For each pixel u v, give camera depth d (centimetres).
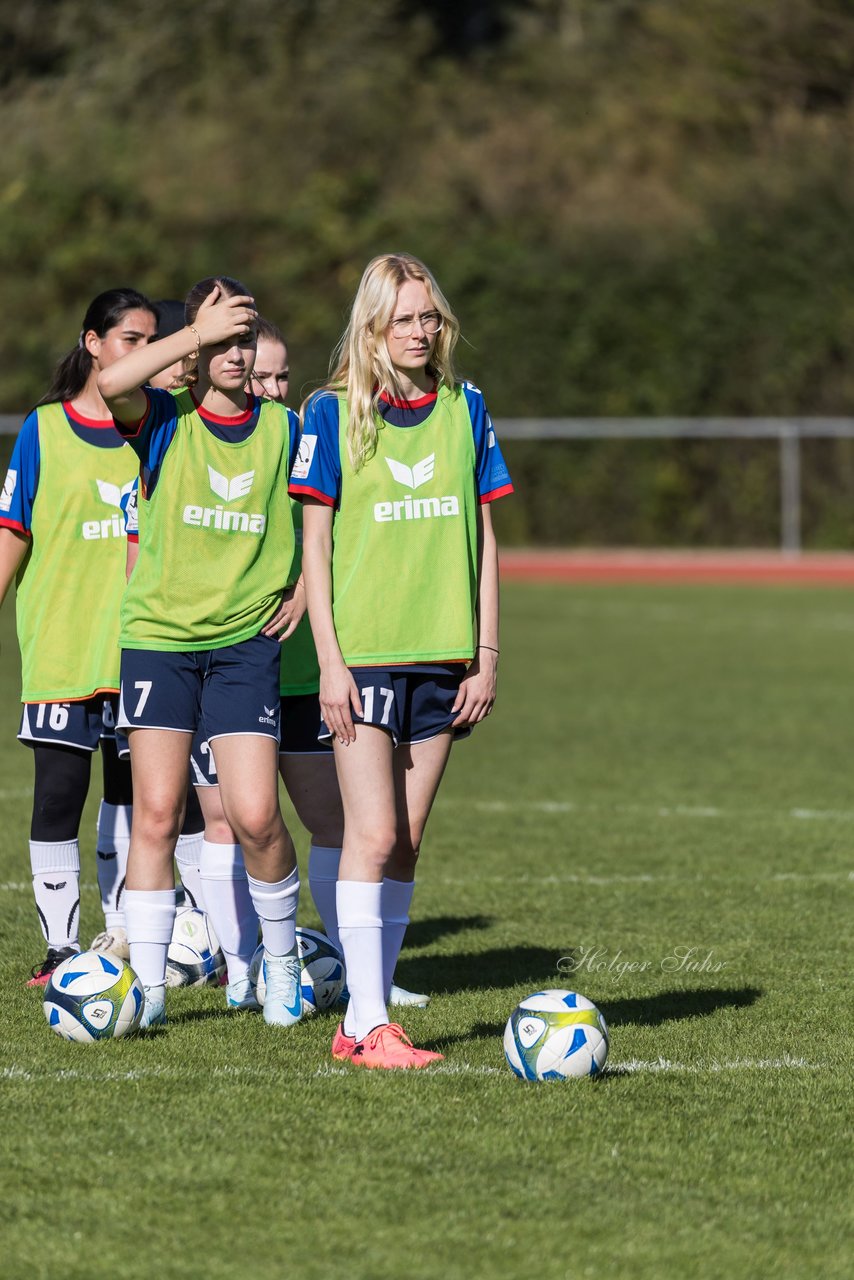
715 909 2550
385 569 1719
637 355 10750
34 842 2105
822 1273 1241
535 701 5081
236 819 1823
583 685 5441
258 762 1822
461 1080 1672
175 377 2006
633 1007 1991
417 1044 1825
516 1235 1294
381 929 1758
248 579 1834
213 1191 1371
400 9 13988
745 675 5678
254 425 1852
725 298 10675
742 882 2744
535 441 10700
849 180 10894
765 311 10594
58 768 2091
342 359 1750
